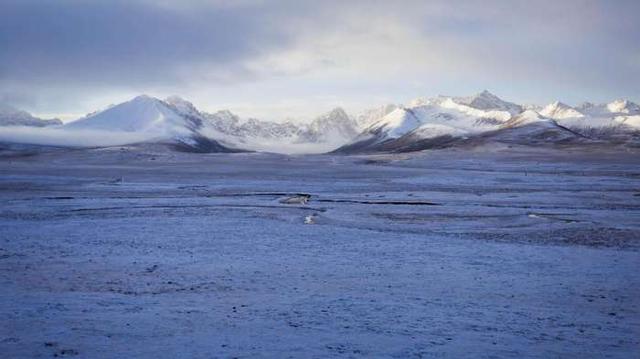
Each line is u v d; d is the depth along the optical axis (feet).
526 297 59.36
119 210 147.64
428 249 89.76
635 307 55.77
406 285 64.59
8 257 80.94
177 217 131.34
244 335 43.88
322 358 38.34
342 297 58.03
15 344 40.93
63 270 71.87
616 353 40.83
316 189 224.53
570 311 53.78
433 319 49.52
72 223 120.16
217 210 148.46
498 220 131.85
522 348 41.55
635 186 231.50
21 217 132.57
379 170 367.04
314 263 77.56
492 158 498.69
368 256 83.25
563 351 41.06
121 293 59.52
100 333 43.93
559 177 286.05
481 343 42.60
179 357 38.32
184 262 77.71
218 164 446.19
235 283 64.90
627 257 83.25
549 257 82.99
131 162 472.85
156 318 48.67
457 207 157.79
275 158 549.13
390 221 130.00
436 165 423.64
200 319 48.62
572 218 134.31
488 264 77.51
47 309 51.24
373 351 40.16
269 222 122.83
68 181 264.93
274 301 55.93
